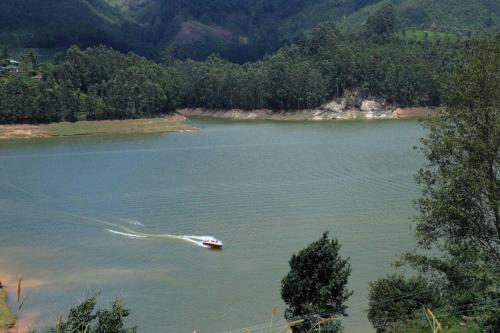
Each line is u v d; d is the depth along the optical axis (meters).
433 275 61.94
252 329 71.50
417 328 54.03
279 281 86.31
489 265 56.81
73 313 49.91
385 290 62.16
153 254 100.19
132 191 149.38
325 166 173.50
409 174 155.50
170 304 79.81
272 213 121.69
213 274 89.94
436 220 60.00
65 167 189.25
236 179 160.12
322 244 60.22
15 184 162.00
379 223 110.31
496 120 57.22
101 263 96.94
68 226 118.81
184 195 142.50
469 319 54.88
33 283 89.44
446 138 59.16
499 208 59.19
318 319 55.09
